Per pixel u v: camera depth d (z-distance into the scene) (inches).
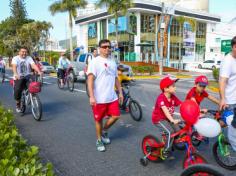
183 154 210.2
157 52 1695.4
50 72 1295.5
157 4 1640.0
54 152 219.0
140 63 1412.4
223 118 177.2
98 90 220.4
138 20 1638.8
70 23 1397.6
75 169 188.2
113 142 243.8
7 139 127.5
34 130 279.6
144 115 345.7
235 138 150.4
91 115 348.2
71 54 1401.3
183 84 785.6
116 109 227.0
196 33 2007.9
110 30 1797.5
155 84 757.9
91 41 2010.3
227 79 181.9
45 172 105.4
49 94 530.3
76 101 449.7
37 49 2140.7
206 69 1749.5
